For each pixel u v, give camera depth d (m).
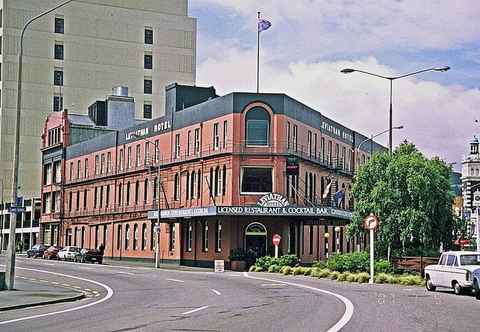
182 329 16.48
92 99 108.69
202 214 56.34
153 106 111.38
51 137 94.56
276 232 57.19
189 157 63.06
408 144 47.00
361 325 17.14
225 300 25.61
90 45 109.12
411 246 44.50
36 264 58.09
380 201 44.03
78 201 85.81
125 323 17.83
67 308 22.64
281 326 17.05
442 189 44.59
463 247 45.09
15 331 16.19
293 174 57.56
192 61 114.38
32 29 106.44
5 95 104.75
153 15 112.56
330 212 55.47
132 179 73.50
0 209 101.38
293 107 59.94
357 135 79.75
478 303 23.84
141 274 45.91
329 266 43.12
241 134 57.47
